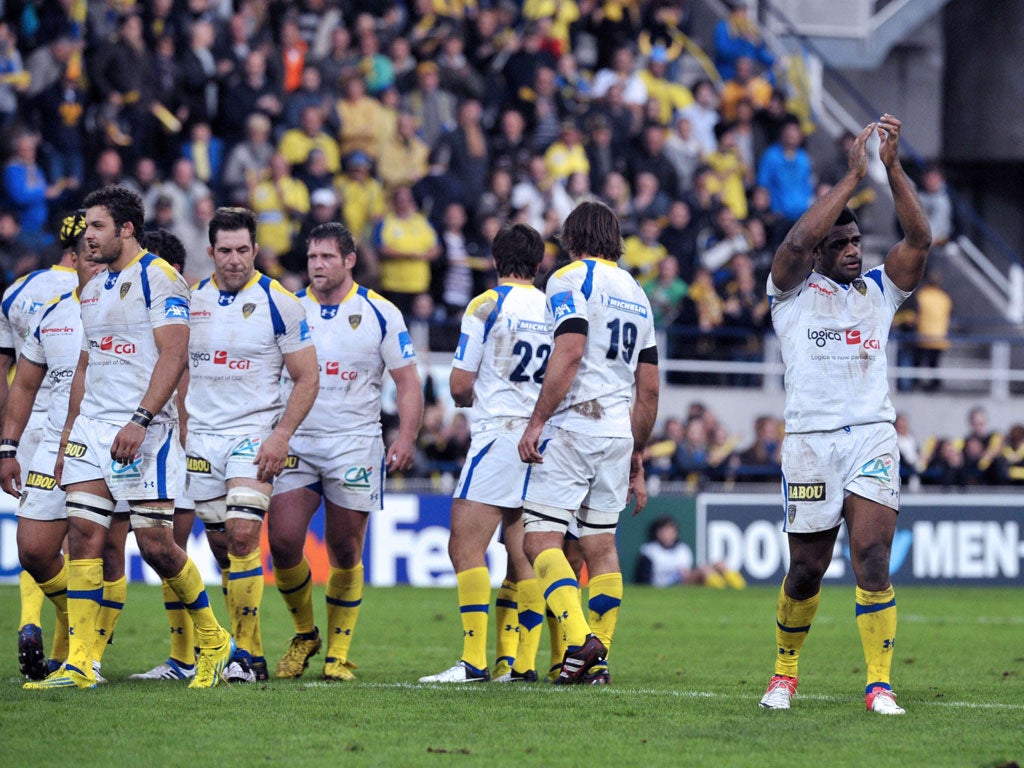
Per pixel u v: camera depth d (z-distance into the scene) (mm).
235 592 24734
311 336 26281
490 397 25953
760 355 64625
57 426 24594
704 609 46125
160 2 62000
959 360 73750
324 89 64375
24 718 20266
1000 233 92000
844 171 73562
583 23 74688
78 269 24078
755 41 79062
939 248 75688
